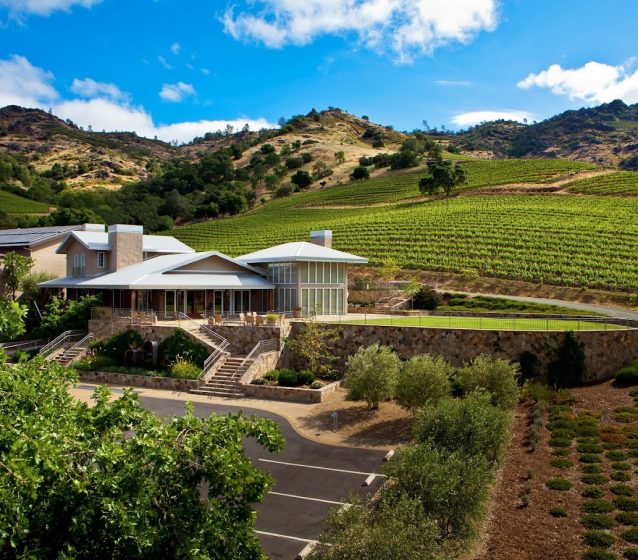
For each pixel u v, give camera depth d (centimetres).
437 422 1842
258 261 4450
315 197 14238
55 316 4091
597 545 1420
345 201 12888
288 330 3553
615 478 1778
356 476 1931
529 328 3284
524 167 13450
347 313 4778
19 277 4884
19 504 807
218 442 1047
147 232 13500
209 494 1037
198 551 927
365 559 1105
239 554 1018
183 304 4225
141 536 861
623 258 6188
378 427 2456
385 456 2111
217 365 3297
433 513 1385
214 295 4381
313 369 3372
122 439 1057
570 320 3981
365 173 15950
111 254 4531
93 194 16200
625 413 2336
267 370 3312
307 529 1566
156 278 3988
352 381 2659
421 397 2414
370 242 7694
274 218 12088
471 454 1750
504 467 1936
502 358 2970
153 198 16475
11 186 15712
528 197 10088
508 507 1648
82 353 3700
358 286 5797
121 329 3747
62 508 903
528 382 2772
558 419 2350
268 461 2084
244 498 1047
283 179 17888
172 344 3538
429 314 4788
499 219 8119
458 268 6412
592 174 11544
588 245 6594
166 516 955
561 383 2845
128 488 898
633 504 1603
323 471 1983
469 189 11625
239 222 12231
